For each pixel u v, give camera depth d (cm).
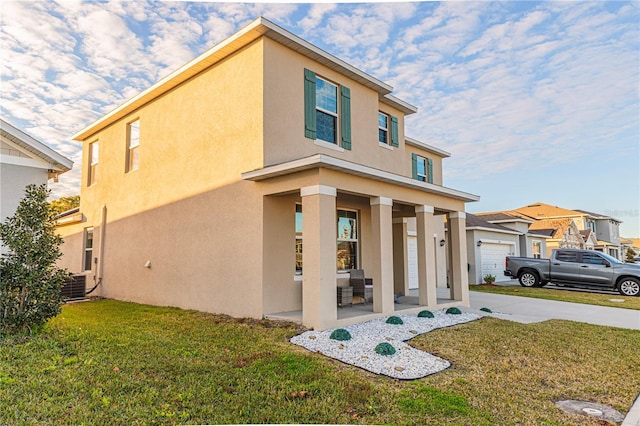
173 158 1151
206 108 1054
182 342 683
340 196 1035
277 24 905
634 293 1536
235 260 938
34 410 403
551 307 1236
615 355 691
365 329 786
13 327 698
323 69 1054
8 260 721
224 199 980
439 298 1251
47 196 770
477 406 457
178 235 1108
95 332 748
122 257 1327
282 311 909
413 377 546
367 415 426
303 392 474
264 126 894
